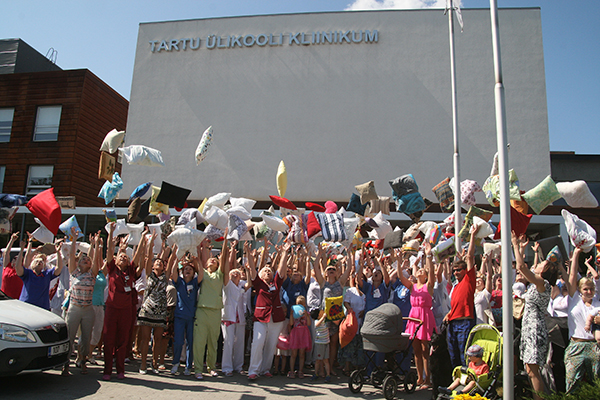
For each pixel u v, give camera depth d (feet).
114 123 69.21
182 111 62.28
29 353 17.66
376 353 21.93
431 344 19.57
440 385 18.93
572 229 17.30
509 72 58.13
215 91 62.28
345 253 29.01
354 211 29.45
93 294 22.89
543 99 57.00
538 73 57.62
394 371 19.89
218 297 22.48
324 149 59.11
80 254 21.93
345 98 59.93
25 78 63.52
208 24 64.18
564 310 17.87
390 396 19.01
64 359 19.38
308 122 59.98
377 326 19.52
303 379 22.44
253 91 61.62
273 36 62.59
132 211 25.77
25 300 22.27
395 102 59.06
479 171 56.49
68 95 61.98
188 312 22.08
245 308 24.99
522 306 20.90
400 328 19.66
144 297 22.27
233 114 61.41
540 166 55.72
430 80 58.95
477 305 22.03
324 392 19.88
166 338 23.56
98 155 65.16
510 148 56.54
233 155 60.44
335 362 25.79
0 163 61.26
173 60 63.82
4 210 24.71
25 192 60.29
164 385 19.84
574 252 17.11
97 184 65.00
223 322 23.12
